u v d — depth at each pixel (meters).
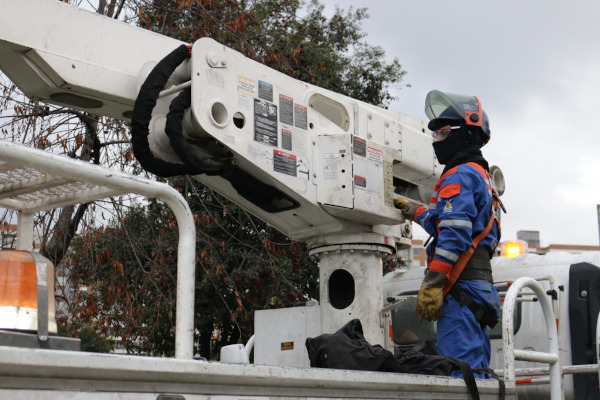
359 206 3.87
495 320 3.51
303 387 2.21
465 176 3.49
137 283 9.78
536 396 6.00
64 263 8.80
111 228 8.92
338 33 14.27
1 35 3.19
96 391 1.69
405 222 4.38
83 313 8.57
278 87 3.74
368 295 4.00
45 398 1.60
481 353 3.40
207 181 3.97
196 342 11.73
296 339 4.29
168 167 3.52
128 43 3.56
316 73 12.55
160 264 9.38
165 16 9.30
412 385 2.66
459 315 3.38
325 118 3.96
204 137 3.52
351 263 4.02
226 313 11.11
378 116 4.41
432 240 3.64
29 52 3.28
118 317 8.99
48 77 3.37
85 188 2.44
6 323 1.88
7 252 1.96
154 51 3.63
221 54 3.51
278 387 2.13
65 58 3.36
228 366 1.96
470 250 3.45
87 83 3.41
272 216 4.03
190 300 1.99
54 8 3.35
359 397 2.44
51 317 1.99
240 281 10.78
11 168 2.27
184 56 3.47
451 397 2.91
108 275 9.61
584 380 5.81
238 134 3.52
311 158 3.84
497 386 3.16
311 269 11.77
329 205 3.83
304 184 3.77
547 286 6.10
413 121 4.91
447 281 3.41
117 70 3.51
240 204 4.05
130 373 1.74
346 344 3.06
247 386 2.04
